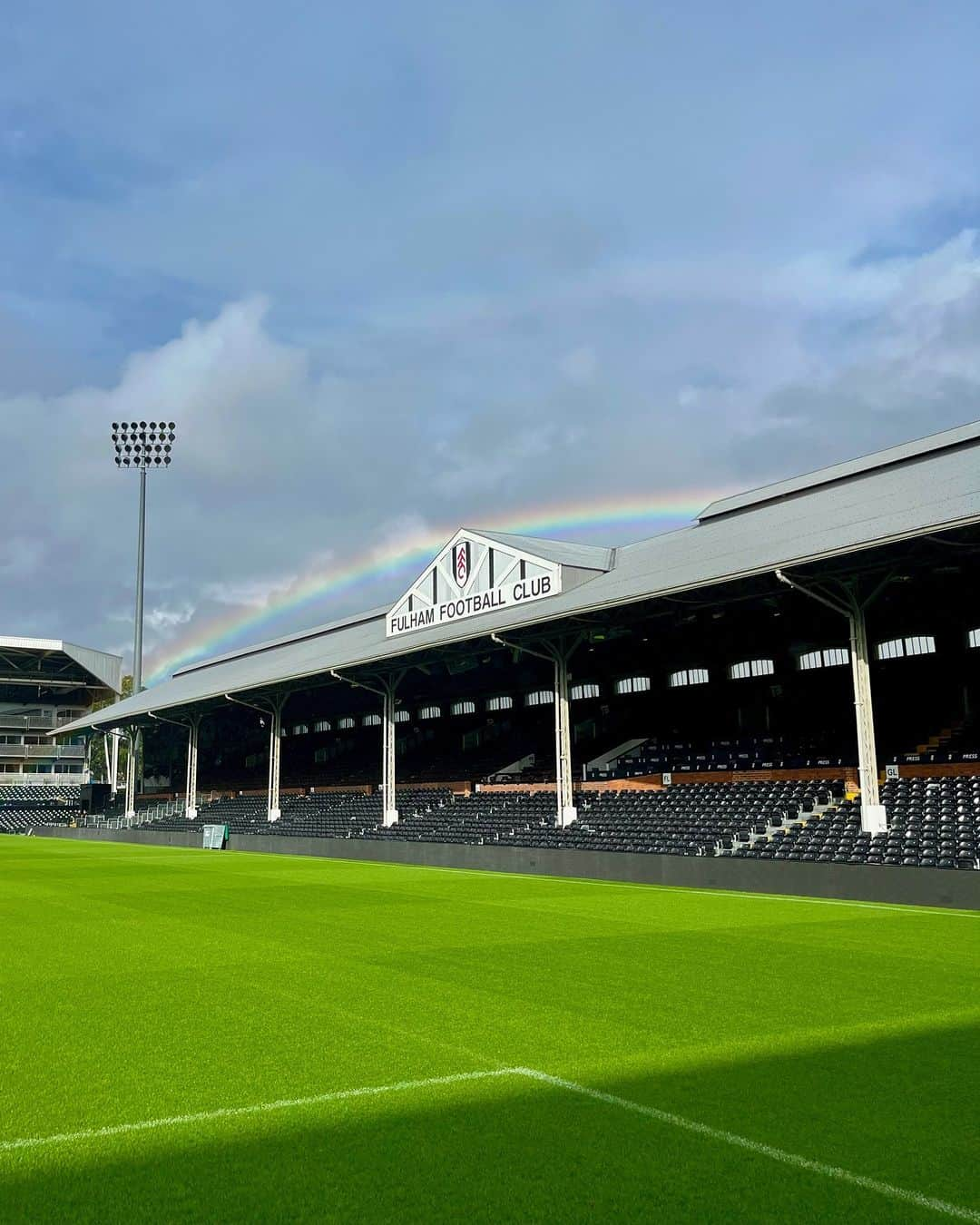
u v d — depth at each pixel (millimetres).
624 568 37156
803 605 36031
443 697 58344
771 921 18953
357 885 28203
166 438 81250
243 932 17406
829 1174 5965
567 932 17266
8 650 95562
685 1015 10219
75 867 36688
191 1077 8016
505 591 39688
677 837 33000
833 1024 9781
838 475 35875
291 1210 5543
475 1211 5504
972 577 31547
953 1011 10430
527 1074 8031
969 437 31969
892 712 39906
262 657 67000
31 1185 5887
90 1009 10656
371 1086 7730
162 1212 5520
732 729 45844
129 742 78562
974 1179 5895
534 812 42219
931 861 24094
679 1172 6012
